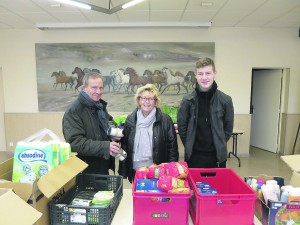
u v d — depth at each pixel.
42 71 4.84
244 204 1.01
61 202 1.15
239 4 3.47
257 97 5.55
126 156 1.72
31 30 4.76
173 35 4.71
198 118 1.78
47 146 1.15
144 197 1.03
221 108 1.75
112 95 4.86
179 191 1.02
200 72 1.61
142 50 4.75
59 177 1.05
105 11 2.89
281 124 5.09
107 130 1.71
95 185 1.40
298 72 4.82
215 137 1.76
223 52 4.76
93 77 1.67
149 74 4.79
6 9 3.65
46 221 1.06
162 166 1.22
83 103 1.66
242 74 4.82
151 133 1.79
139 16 4.09
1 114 5.16
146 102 1.73
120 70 4.80
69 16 4.04
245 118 4.86
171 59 4.75
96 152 1.54
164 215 1.04
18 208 0.86
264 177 1.42
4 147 5.27
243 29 4.70
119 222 1.13
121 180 1.38
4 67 4.88
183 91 4.80
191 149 1.80
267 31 4.71
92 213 1.06
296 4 3.44
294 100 4.90
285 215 1.06
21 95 4.95
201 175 1.35
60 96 4.89
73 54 4.79
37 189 0.98
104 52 4.77
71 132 1.57
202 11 3.80
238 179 1.22
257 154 5.06
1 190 0.92
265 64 4.80
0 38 4.80
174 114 4.78
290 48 4.76
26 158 1.14
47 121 4.96
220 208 1.01
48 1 3.35
